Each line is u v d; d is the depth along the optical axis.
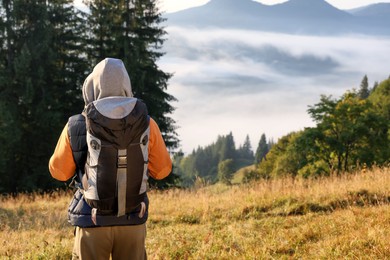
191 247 5.28
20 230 7.94
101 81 2.41
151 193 12.08
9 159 28.30
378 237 4.56
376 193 7.68
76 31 34.75
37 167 29.30
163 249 5.14
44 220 8.77
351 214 6.05
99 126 2.22
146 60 33.22
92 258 2.51
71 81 33.09
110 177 2.29
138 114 2.29
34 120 29.92
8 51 30.36
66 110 32.94
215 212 8.12
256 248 4.88
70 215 2.53
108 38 34.25
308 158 38.25
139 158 2.33
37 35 30.22
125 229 2.51
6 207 11.28
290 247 4.93
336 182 9.28
